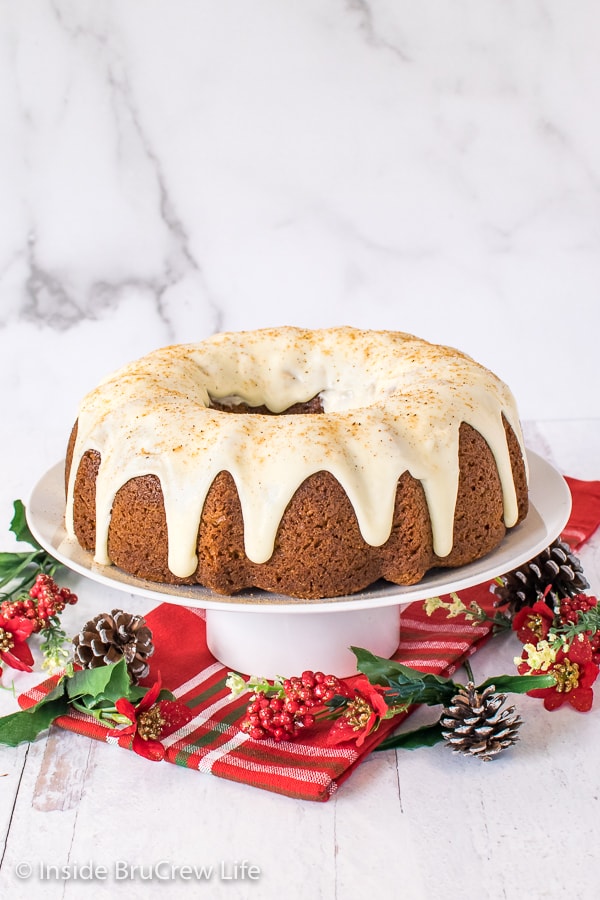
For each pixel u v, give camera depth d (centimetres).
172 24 134
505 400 98
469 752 87
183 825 84
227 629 95
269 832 84
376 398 101
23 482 122
